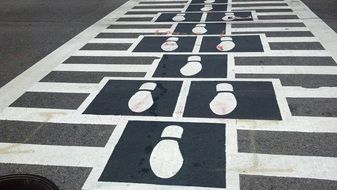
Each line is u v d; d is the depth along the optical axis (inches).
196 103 230.2
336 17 423.8
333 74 266.7
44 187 160.7
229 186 155.2
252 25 408.8
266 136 191.5
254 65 290.7
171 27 418.3
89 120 217.8
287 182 156.6
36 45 374.3
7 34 420.2
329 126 198.8
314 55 307.1
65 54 341.7
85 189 158.2
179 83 262.5
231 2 539.2
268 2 525.3
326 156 173.3
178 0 573.3
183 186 156.3
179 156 176.9
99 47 358.0
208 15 467.5
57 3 589.3
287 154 175.8
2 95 258.7
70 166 175.0
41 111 232.1
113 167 171.9
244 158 173.5
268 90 244.7
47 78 286.4
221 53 322.3
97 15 496.4
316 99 229.8
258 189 152.8
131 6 544.7
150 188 156.2
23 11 538.6
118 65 306.8
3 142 198.7
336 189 151.6
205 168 167.2
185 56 319.0
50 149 190.1
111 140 195.0
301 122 203.6
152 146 186.5
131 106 231.5
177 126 204.2
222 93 242.4
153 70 291.0
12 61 330.0
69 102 242.7
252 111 217.2
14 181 165.8
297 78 262.5
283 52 317.7
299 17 432.5
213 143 186.2
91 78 281.9
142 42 366.6
